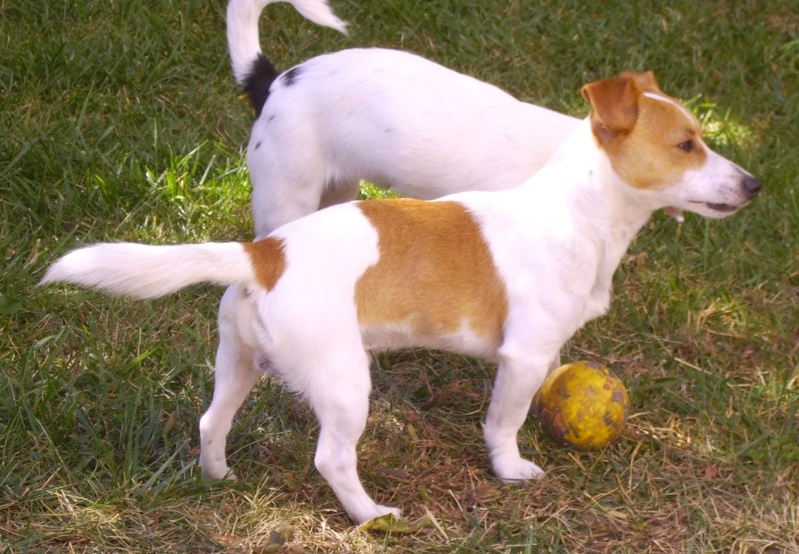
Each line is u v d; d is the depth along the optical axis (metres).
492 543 2.57
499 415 2.65
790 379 2.85
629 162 2.60
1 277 2.83
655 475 2.69
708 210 2.62
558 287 2.60
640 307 2.95
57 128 3.08
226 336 2.55
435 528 2.59
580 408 2.67
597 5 3.63
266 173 2.80
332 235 2.54
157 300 2.85
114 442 2.67
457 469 2.68
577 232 2.61
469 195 2.63
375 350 2.62
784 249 3.06
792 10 3.81
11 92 3.13
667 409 2.80
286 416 2.72
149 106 3.17
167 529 2.56
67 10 3.29
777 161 3.21
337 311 2.52
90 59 3.20
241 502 2.60
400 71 2.78
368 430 2.73
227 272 2.51
